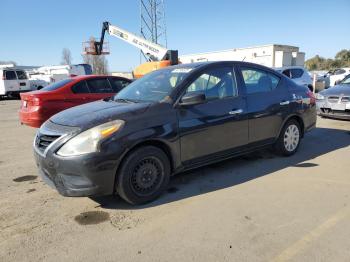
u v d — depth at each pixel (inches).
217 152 187.5
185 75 180.9
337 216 144.4
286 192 171.6
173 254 120.0
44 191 183.0
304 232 132.1
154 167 163.2
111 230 138.5
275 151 231.8
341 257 115.3
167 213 152.1
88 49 821.9
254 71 213.0
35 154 162.1
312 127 248.5
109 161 147.1
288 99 225.0
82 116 159.3
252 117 202.4
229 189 177.6
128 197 156.2
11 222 147.7
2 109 650.2
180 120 169.5
